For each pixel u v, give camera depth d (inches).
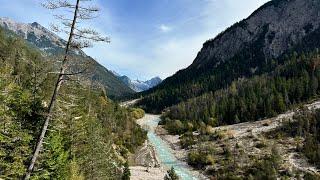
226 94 6658.5
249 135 4306.1
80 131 1923.0
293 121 4436.5
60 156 1625.2
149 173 3511.3
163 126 6220.5
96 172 2193.7
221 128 5044.3
